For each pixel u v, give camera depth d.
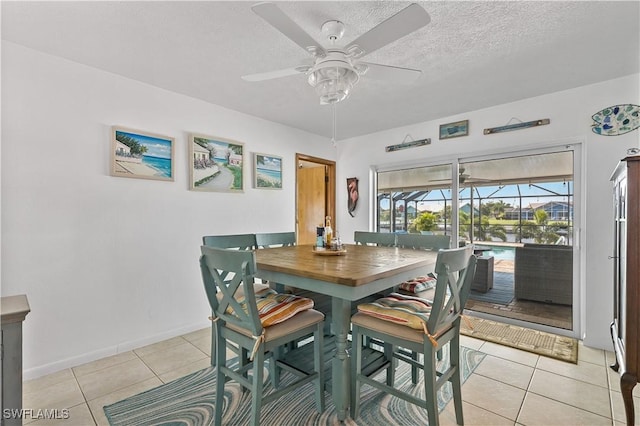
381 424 1.66
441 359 2.41
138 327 2.62
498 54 2.16
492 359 2.39
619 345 1.80
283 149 3.94
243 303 1.75
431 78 2.54
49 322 2.18
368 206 4.40
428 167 3.87
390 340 1.61
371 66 1.70
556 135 2.83
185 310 2.94
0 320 1.11
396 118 3.64
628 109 2.49
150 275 2.70
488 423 1.65
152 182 2.72
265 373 2.20
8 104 2.02
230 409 1.78
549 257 2.98
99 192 2.41
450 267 1.47
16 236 2.06
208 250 1.60
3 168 2.01
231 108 3.31
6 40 2.00
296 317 1.68
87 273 2.35
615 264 2.05
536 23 1.79
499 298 3.29
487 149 3.27
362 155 4.48
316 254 2.25
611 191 2.54
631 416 1.53
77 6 1.65
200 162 3.04
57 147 2.21
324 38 1.93
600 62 2.27
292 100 3.07
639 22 1.78
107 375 2.15
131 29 1.87
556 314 2.94
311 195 4.98
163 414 1.73
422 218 3.93
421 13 1.27
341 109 3.33
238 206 3.41
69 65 2.26
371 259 2.02
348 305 1.69
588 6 1.64
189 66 2.36
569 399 1.87
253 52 2.15
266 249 2.61
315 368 1.76
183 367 2.27
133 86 2.60
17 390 1.16
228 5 1.65
